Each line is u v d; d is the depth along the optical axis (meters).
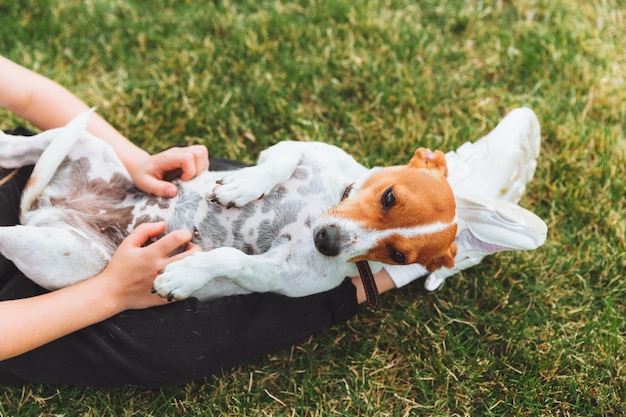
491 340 1.16
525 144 1.18
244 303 1.04
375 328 1.17
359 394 1.12
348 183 1.02
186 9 1.42
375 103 1.34
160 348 1.01
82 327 0.98
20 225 0.99
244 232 1.01
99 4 1.41
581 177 1.28
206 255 0.95
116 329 1.00
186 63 1.36
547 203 1.27
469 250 1.09
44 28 1.37
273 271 0.98
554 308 1.18
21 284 1.00
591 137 1.31
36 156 1.02
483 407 1.11
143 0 1.42
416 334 1.16
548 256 1.21
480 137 1.32
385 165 1.29
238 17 1.42
